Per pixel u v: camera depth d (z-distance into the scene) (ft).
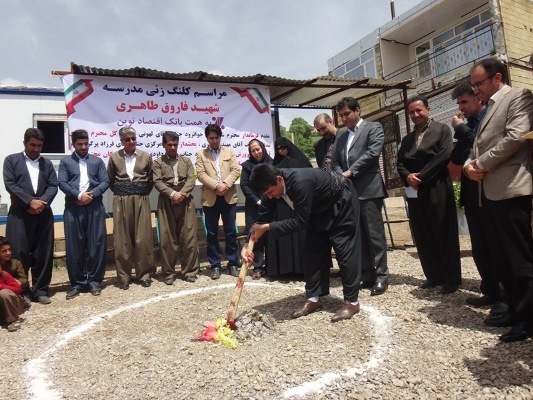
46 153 28.19
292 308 14.73
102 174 19.19
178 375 10.08
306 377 9.50
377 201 15.96
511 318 11.52
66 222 18.31
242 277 12.69
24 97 27.53
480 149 11.20
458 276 14.93
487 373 9.08
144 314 15.16
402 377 9.23
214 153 20.72
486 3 49.47
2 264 16.17
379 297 15.19
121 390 9.59
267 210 13.64
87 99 21.31
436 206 14.75
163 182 19.48
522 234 10.28
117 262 19.12
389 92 56.70
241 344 11.71
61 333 13.85
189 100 23.29
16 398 9.57
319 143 18.93
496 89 11.10
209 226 20.31
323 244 13.97
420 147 15.16
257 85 24.54
